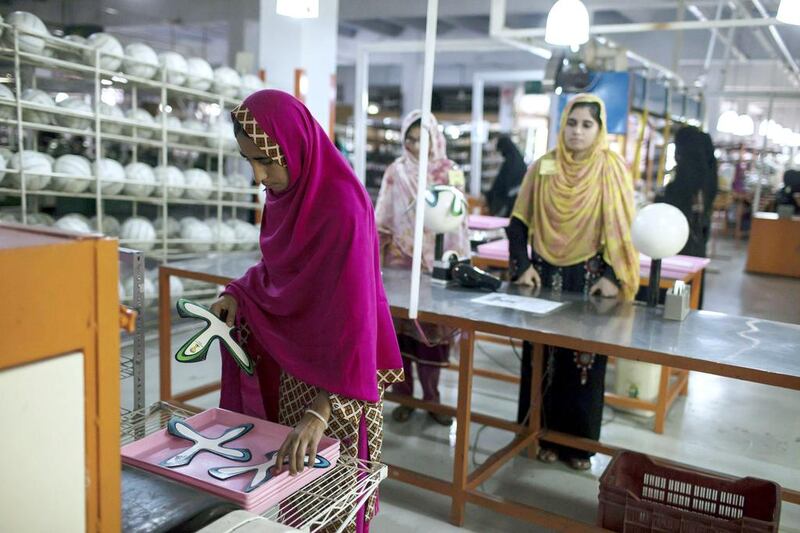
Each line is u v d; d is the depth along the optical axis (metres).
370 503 1.47
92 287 0.75
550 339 2.05
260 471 1.13
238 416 1.36
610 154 2.59
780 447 3.17
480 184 10.28
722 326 2.21
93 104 3.99
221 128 4.45
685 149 4.42
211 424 1.36
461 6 9.02
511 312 2.31
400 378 1.50
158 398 3.36
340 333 1.27
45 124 3.67
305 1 2.52
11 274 0.67
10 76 3.97
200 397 3.48
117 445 0.80
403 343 3.23
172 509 0.92
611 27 3.51
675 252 2.38
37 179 3.51
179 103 5.52
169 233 4.38
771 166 11.70
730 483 2.16
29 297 0.68
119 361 0.79
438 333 3.14
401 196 3.26
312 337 1.33
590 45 4.23
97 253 0.75
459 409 2.31
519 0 8.71
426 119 2.04
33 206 3.94
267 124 1.26
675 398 3.82
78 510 0.76
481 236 4.79
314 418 1.24
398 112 14.34
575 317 2.27
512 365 4.39
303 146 1.29
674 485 2.26
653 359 1.89
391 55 13.19
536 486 2.69
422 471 2.77
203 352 1.37
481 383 3.99
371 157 12.40
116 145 4.96
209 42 12.07
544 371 2.89
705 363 1.81
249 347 1.56
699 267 3.54
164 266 2.94
